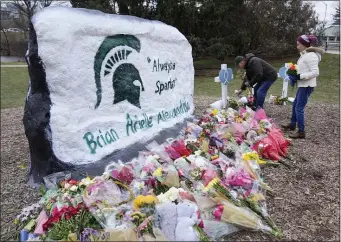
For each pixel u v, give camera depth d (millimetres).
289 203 3465
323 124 6574
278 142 4766
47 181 3475
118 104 4312
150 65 4938
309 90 5234
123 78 4367
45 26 3447
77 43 3723
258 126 5184
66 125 3619
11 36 39719
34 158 3834
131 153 4262
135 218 2748
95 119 3984
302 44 5086
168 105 5477
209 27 17859
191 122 5844
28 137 3701
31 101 3631
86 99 3854
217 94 12047
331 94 11406
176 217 2678
